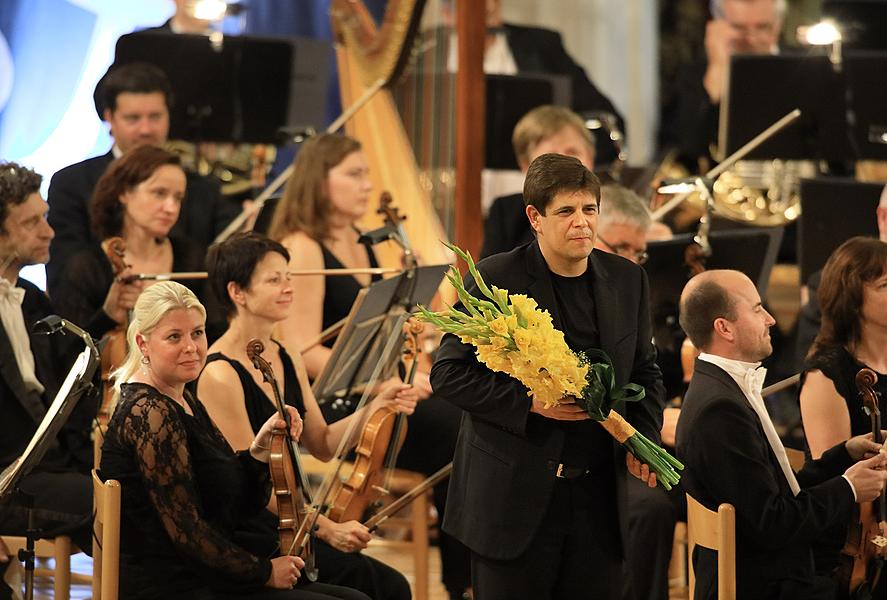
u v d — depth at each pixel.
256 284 15.30
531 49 28.17
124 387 13.31
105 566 12.66
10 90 27.05
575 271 12.51
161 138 21.67
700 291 13.77
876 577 13.98
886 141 22.72
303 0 29.22
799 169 24.34
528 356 11.65
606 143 25.77
